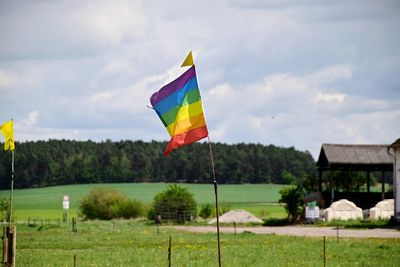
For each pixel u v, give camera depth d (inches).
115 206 4313.5
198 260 1676.9
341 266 1537.9
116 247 2110.0
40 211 5674.2
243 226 3521.2
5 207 3085.6
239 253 1861.5
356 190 4466.0
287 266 1541.6
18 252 1926.7
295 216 3654.0
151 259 1696.6
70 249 2047.2
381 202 3503.9
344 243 2165.4
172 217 3868.1
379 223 3238.2
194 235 2699.3
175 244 2228.1
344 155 3809.1
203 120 970.1
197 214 4175.7
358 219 3469.5
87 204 4357.8
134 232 2903.5
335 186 4443.9
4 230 1128.2
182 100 968.9
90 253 1877.5
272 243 2231.8
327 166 3878.0
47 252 1924.2
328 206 3811.5
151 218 4069.9
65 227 3221.0
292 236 2559.1
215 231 3009.4
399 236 2529.5
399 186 3225.9
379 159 3789.4
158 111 968.9
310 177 4463.6
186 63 974.4
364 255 1780.3
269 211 5191.9
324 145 3863.2
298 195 3688.5
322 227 3240.7
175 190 3981.3
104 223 3688.5
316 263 1595.7
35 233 2815.0
